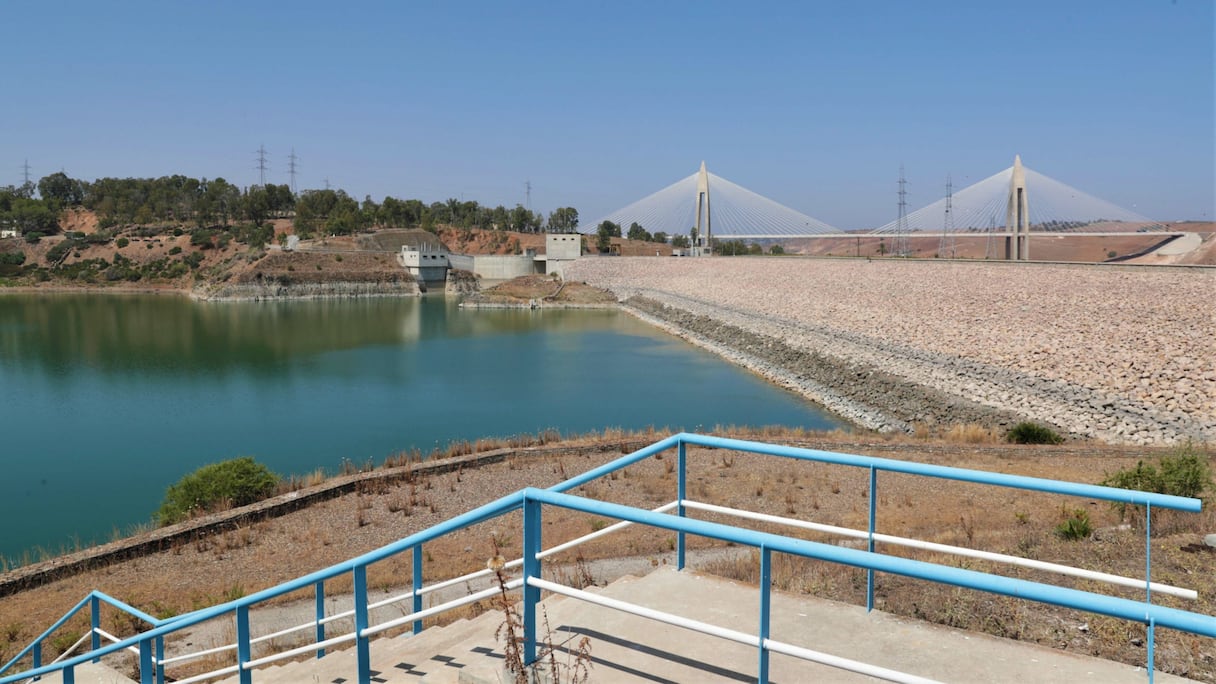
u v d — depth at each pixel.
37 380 53.00
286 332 81.06
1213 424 29.59
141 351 67.06
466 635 6.78
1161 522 11.52
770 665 4.86
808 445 24.69
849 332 57.69
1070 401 35.22
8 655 13.28
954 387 40.75
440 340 74.19
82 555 17.28
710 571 8.79
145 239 159.62
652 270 120.50
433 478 22.69
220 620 13.59
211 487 21.97
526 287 122.81
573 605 5.82
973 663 5.04
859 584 8.02
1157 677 4.85
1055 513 16.00
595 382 51.50
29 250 158.50
